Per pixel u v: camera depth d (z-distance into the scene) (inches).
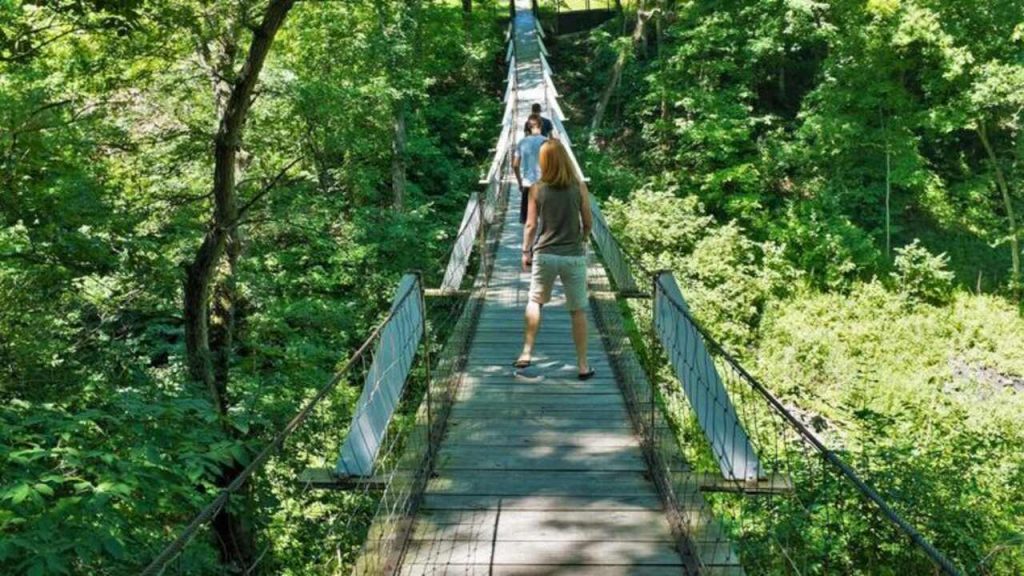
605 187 947.3
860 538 231.9
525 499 183.5
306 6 554.6
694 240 808.9
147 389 243.1
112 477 145.6
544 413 231.6
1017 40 779.4
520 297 358.0
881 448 293.0
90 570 146.1
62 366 263.0
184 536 81.7
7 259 274.4
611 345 284.5
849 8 844.6
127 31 268.2
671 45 1028.5
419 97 757.9
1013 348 718.5
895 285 821.2
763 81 1067.3
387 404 196.5
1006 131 948.0
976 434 394.9
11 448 147.4
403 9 737.0
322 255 547.5
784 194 941.2
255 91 376.8
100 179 331.9
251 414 265.4
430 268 570.6
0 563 127.3
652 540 166.1
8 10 279.4
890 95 837.2
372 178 561.0
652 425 203.8
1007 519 322.7
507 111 809.5
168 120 373.1
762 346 721.6
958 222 900.0
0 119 254.7
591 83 1238.3
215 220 297.7
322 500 268.4
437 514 177.2
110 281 318.7
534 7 1337.4
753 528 200.8
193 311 298.0
